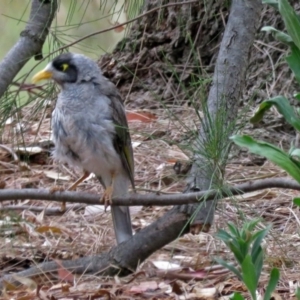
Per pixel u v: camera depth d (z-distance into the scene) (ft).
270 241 34.01
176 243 34.50
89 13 51.37
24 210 37.65
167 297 28.68
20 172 43.04
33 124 46.06
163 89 51.96
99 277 30.63
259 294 28.37
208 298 28.32
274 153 19.60
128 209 32.55
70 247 34.68
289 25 18.48
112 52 54.54
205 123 26.30
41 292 28.81
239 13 29.27
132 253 30.37
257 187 25.91
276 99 20.63
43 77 33.09
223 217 34.35
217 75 28.55
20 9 59.57
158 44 53.06
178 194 27.37
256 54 49.16
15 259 33.55
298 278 30.09
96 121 32.76
